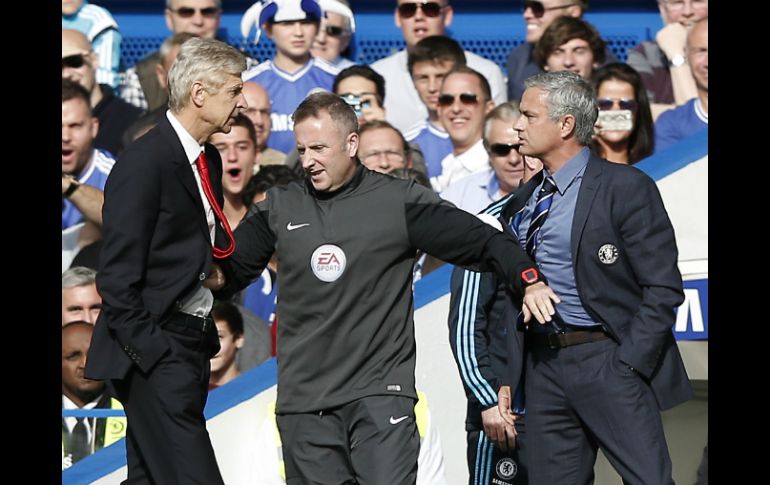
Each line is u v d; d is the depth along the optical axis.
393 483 17.38
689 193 24.28
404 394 17.78
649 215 17.77
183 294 17.25
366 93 27.84
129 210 16.67
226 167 27.03
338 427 17.83
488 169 27.12
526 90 18.27
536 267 17.44
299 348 17.83
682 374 18.09
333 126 17.61
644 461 17.59
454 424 24.05
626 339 17.70
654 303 17.62
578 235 17.88
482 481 20.39
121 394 17.34
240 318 25.80
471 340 19.75
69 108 27.56
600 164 18.16
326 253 17.64
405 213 17.75
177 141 17.16
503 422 19.41
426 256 26.05
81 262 27.53
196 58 17.19
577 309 18.02
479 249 17.66
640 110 26.88
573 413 18.23
